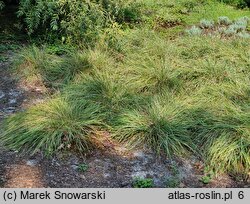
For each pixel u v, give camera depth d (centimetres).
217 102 573
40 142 488
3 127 526
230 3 1045
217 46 731
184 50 714
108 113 545
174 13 947
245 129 502
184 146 506
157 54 696
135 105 564
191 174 472
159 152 494
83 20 724
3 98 603
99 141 508
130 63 668
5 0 844
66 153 487
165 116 531
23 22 815
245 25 883
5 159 474
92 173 465
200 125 528
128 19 878
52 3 729
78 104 547
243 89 600
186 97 587
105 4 788
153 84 612
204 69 646
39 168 464
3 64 696
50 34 770
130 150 501
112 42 721
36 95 613
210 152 489
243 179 467
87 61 660
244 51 722
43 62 669
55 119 514
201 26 885
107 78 614
